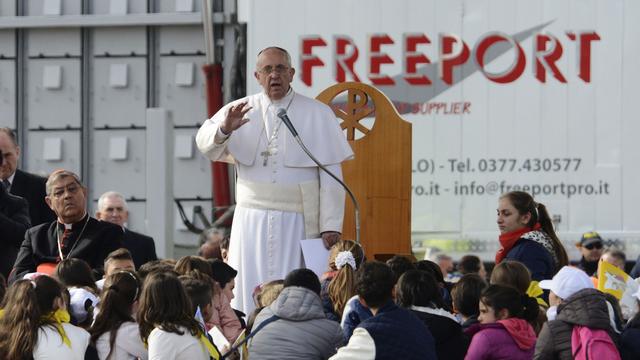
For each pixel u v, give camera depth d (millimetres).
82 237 23906
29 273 23156
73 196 23859
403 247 25562
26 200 25781
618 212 30734
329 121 23469
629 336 20266
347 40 30828
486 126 30812
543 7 30781
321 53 30828
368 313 19656
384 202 25594
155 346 18625
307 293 19250
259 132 23312
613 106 30719
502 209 24688
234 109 22141
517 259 24188
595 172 30781
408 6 30781
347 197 25594
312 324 19047
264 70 23203
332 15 30828
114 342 19312
